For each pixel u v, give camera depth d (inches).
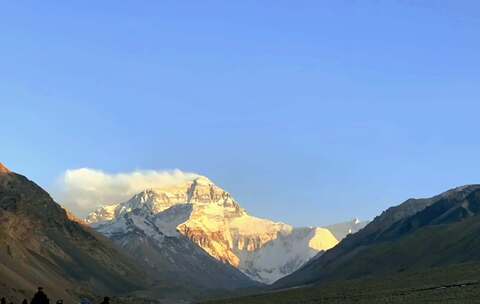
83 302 3380.9
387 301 4773.6
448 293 4756.4
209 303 7426.2
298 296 6727.4
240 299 7268.7
